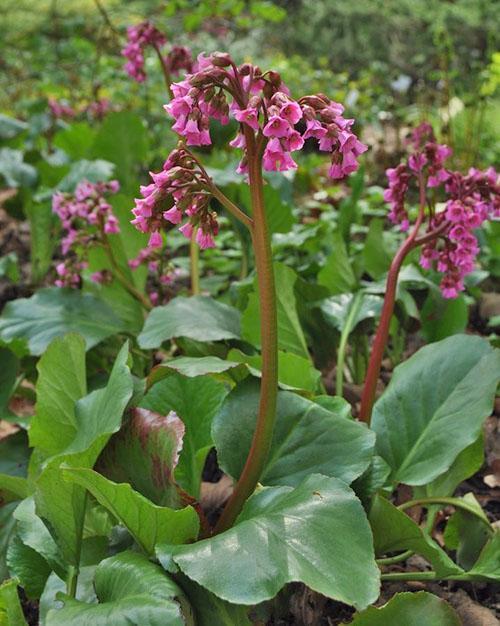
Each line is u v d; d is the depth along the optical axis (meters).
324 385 0.85
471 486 0.76
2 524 0.65
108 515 0.60
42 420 0.63
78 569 0.54
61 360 0.62
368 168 1.69
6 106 2.41
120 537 0.57
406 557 0.60
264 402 0.52
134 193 1.27
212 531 0.56
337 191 1.53
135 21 2.40
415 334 1.00
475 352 0.62
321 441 0.57
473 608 0.59
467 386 0.61
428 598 0.49
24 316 0.86
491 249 1.13
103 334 0.84
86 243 0.90
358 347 0.87
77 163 1.21
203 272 1.26
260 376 0.59
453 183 0.68
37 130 1.74
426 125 1.14
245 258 1.05
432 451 0.60
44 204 1.22
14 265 1.18
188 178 0.49
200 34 2.55
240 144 0.49
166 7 1.76
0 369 0.80
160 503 0.54
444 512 0.71
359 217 1.28
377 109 2.12
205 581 0.45
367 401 0.65
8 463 0.74
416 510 0.67
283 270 0.77
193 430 0.64
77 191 0.91
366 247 0.95
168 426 0.53
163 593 0.45
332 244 0.90
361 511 0.47
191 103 0.48
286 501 0.49
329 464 0.56
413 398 0.62
